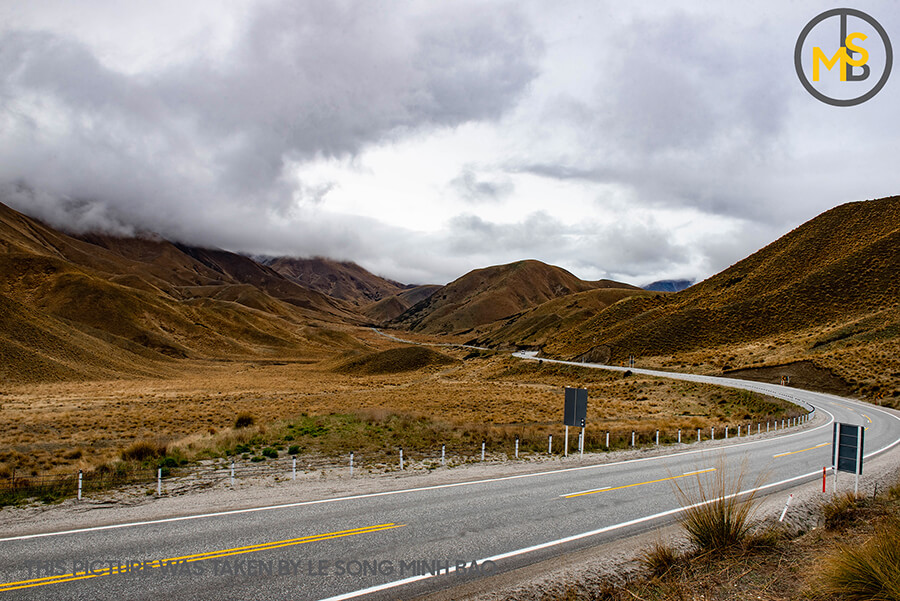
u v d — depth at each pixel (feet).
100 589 23.77
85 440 90.94
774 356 223.51
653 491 44.62
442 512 37.27
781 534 32.22
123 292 585.63
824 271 296.51
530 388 225.15
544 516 36.55
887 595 19.65
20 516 35.88
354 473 53.21
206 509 37.73
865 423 101.50
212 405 160.04
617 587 24.58
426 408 142.72
